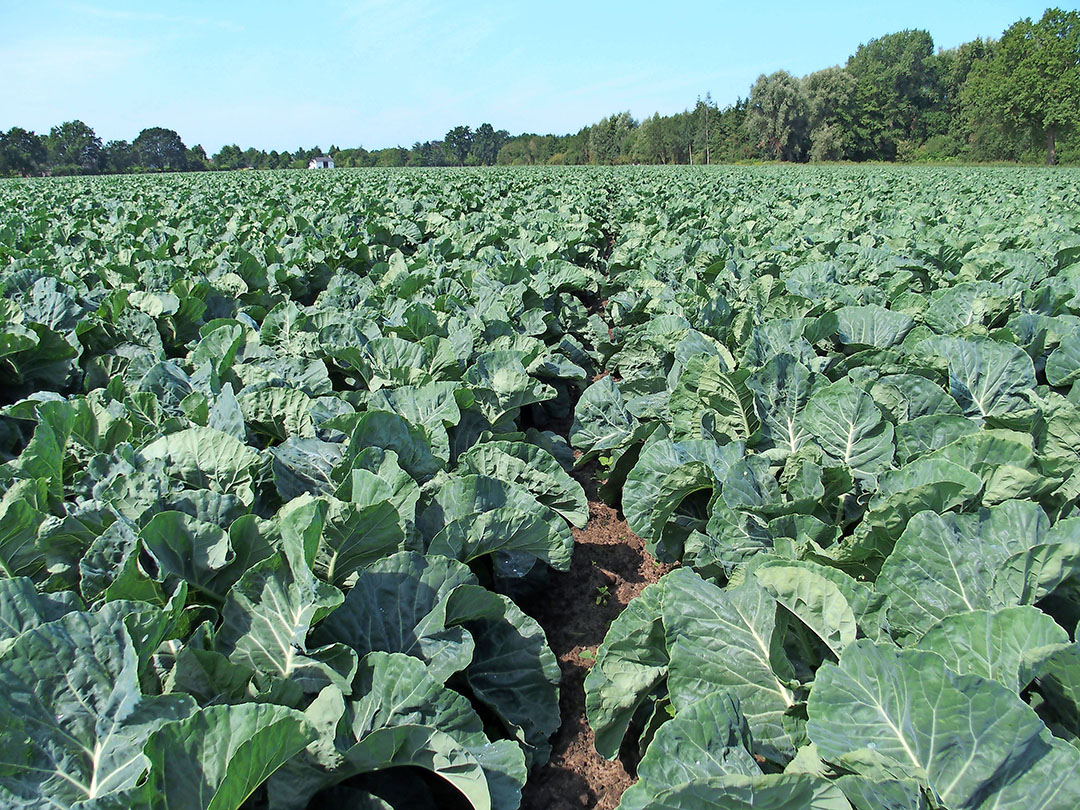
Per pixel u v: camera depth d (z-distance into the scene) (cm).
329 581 326
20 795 203
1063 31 7119
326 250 1239
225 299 866
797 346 545
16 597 254
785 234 1334
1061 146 7675
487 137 15075
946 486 296
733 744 226
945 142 8938
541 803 335
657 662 334
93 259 1159
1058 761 182
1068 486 341
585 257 1484
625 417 588
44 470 355
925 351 510
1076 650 210
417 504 405
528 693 342
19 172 10325
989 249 1070
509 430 582
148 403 464
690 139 10231
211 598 305
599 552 540
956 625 230
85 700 222
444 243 1261
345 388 657
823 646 296
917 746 201
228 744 203
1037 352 580
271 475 379
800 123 9106
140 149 12388
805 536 330
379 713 261
